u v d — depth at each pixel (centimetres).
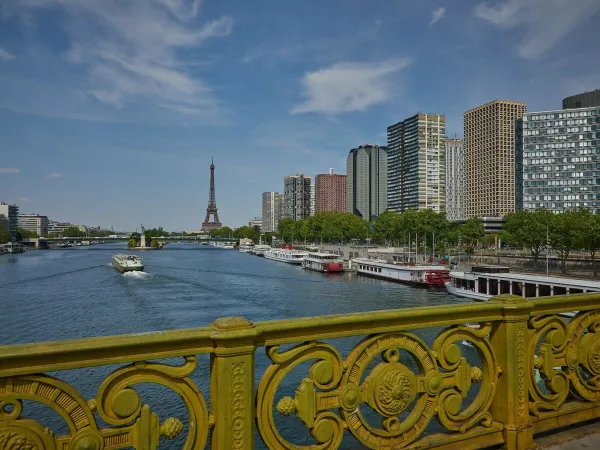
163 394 2183
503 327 462
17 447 282
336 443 376
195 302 5369
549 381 491
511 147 19975
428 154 19888
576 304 513
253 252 19038
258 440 1503
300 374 2317
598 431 496
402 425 406
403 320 407
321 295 6141
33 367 285
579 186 13562
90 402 303
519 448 454
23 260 13312
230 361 332
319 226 17550
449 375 437
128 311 4700
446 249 11162
